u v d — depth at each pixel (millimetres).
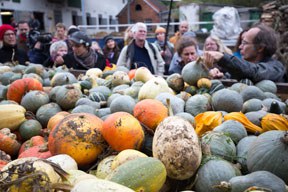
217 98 2508
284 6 7508
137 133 1826
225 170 1551
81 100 2660
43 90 3162
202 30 13172
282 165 1484
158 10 21703
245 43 3818
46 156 1919
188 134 1604
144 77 3309
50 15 20547
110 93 3041
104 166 1701
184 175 1565
